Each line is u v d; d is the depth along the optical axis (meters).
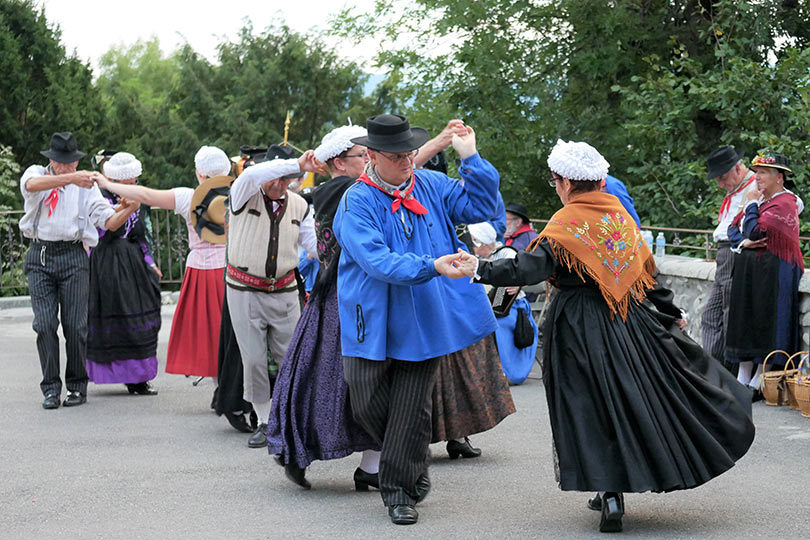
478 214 5.20
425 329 5.05
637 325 4.96
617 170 16.41
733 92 13.98
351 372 5.16
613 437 4.79
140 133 31.31
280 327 6.95
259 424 7.06
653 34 16.11
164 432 7.54
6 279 16.89
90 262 9.08
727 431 4.86
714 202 13.45
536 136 16.62
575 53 16.55
